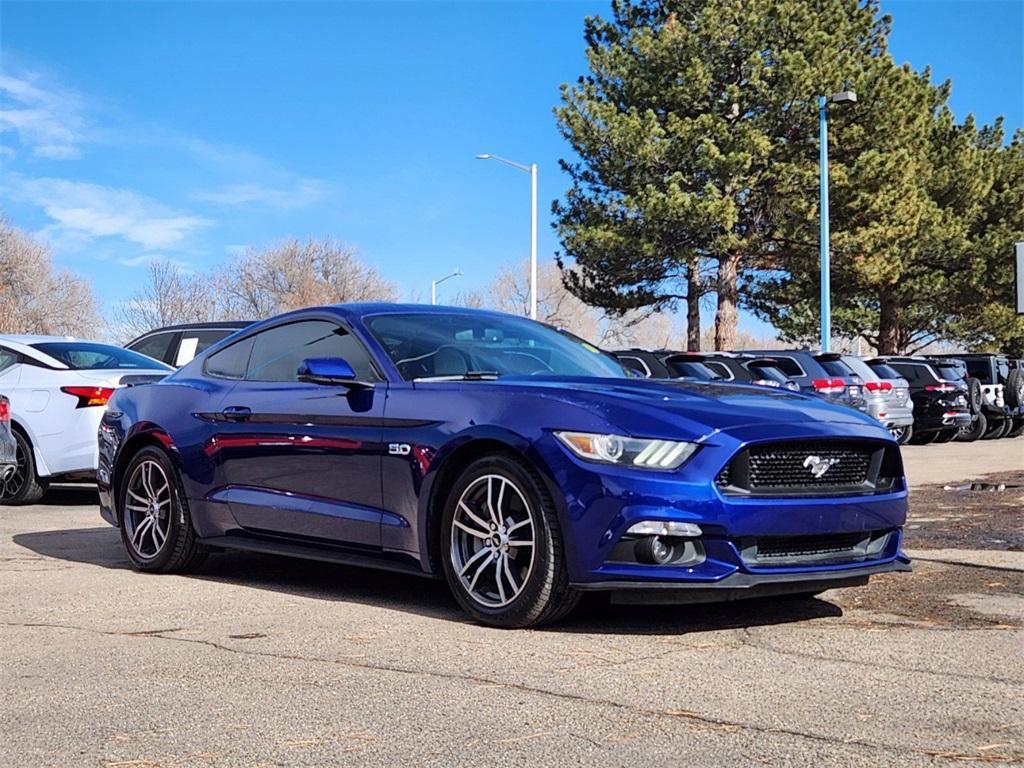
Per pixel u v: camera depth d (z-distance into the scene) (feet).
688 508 14.67
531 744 10.64
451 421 16.61
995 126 151.53
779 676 13.08
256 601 18.26
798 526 15.30
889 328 137.90
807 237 106.93
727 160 99.86
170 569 21.27
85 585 19.92
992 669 13.37
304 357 19.92
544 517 15.33
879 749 10.36
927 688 12.49
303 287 175.42
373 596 18.74
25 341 34.91
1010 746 10.42
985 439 80.84
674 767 9.94
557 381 17.16
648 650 14.49
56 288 165.48
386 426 17.47
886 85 105.60
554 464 15.23
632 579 14.75
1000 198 137.80
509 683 12.86
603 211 110.11
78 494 38.40
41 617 16.94
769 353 65.87
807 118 105.50
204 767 10.14
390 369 18.11
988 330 144.97
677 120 102.94
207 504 20.52
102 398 33.19
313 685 12.84
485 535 16.19
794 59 101.55
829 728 11.02
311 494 18.71
